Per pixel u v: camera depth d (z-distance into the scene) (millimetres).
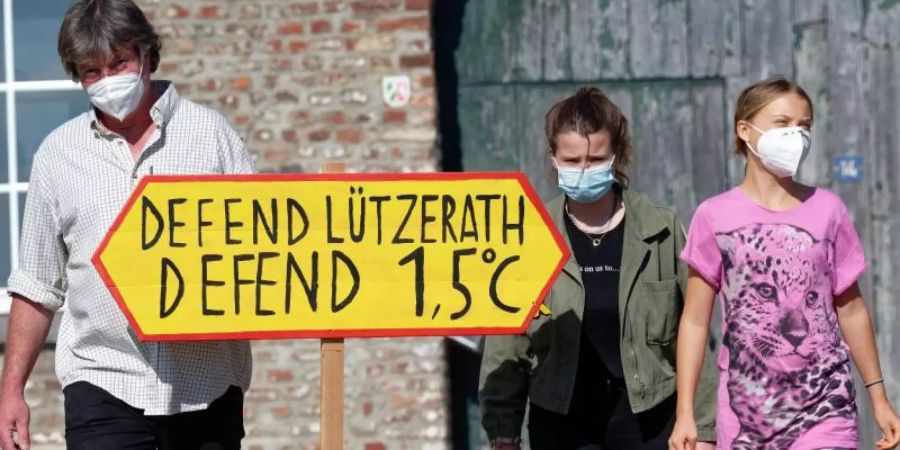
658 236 8070
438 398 12125
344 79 12164
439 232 7848
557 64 12711
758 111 7750
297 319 7742
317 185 7801
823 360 7594
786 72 12594
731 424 7719
